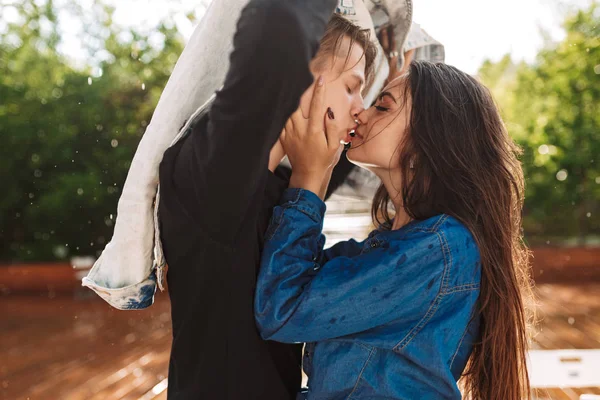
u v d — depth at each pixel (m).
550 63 10.31
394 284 1.03
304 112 1.08
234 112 0.79
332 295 1.00
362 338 1.05
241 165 0.82
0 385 4.32
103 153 10.16
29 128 9.93
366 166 1.23
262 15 0.75
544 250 9.45
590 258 9.25
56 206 9.91
